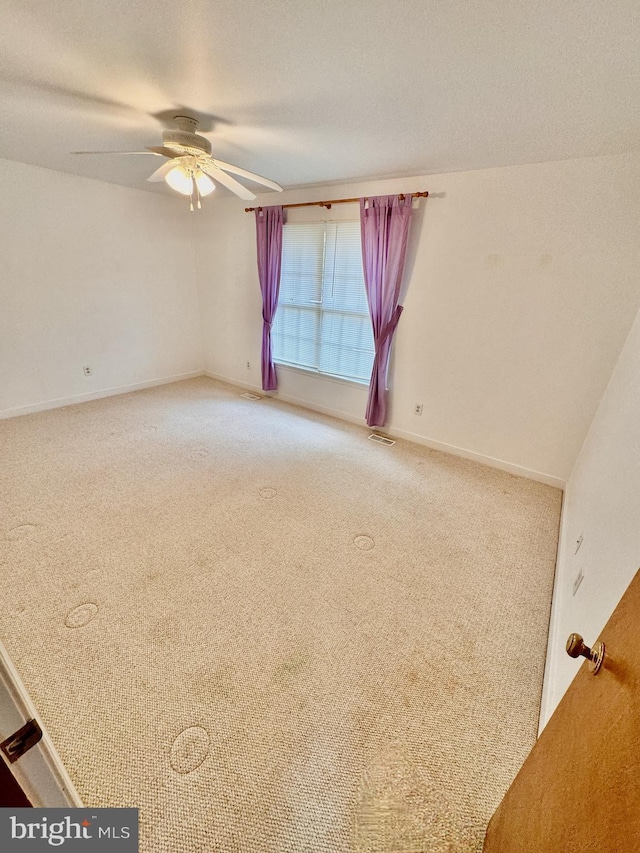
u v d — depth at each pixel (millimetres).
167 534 2143
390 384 3492
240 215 4008
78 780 1092
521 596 1823
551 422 2717
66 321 3748
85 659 1432
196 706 1295
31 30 1203
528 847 687
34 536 2072
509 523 2371
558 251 2393
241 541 2117
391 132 1942
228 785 1098
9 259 3258
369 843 1000
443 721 1287
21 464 2787
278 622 1630
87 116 1937
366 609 1715
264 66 1384
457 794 1099
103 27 1181
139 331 4371
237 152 2400
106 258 3873
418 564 2004
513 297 2643
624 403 1761
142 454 3033
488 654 1531
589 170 2174
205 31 1187
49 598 1688
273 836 1007
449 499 2607
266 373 4289
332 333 3732
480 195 2570
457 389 3105
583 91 1404
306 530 2234
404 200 2807
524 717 1310
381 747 1208
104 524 2195
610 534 1277
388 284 3080
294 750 1188
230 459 3027
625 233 2170
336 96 1587
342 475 2867
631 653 540
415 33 1140
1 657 635
